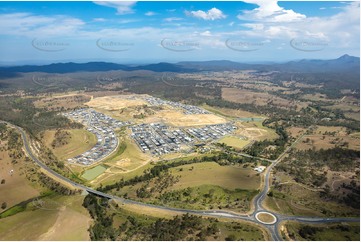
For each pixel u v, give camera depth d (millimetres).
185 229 192625
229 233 188875
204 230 189875
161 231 190000
